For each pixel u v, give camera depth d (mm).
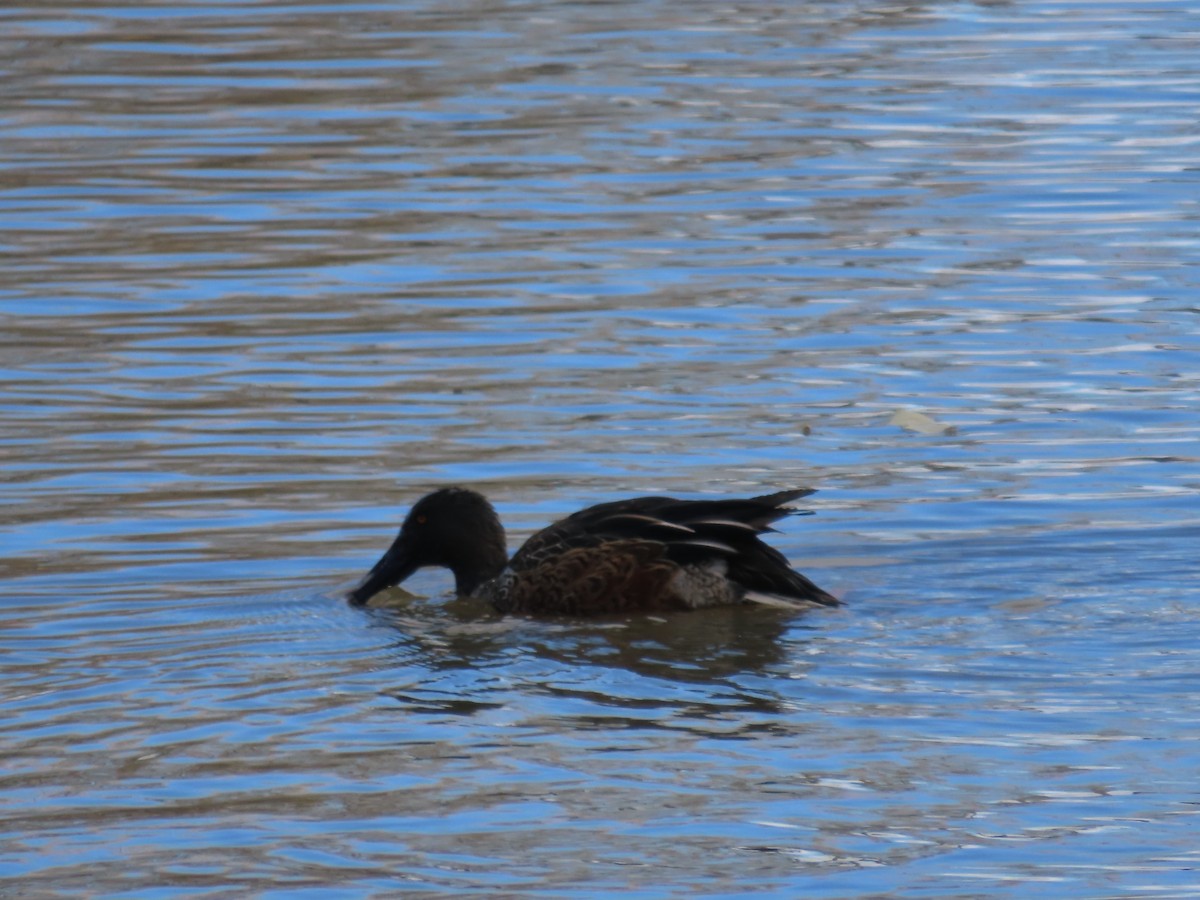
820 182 25094
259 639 12672
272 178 25438
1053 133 27391
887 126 27781
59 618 12984
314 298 20750
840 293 20781
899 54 32156
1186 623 12516
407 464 16188
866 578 13570
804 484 15617
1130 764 10375
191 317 20141
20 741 10859
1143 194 24406
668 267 21703
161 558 14180
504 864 9367
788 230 23094
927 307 20281
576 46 32656
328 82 30109
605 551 13438
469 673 11977
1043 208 23891
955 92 29672
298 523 14945
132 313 20281
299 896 9078
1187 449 16281
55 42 32469
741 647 12391
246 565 14094
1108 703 11211
